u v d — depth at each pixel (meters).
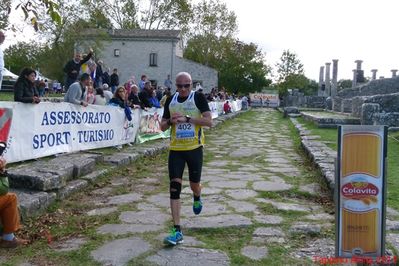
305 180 8.48
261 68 66.44
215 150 13.14
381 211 4.00
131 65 53.97
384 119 16.08
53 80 44.78
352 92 32.78
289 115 31.77
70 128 8.91
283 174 9.15
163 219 5.78
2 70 9.53
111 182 7.93
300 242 4.98
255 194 7.27
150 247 4.75
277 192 7.43
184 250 4.68
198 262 4.36
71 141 8.98
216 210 6.22
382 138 3.96
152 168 9.55
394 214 5.75
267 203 6.66
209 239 5.06
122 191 7.30
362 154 3.98
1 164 4.69
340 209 4.06
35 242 4.88
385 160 3.97
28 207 5.55
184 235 5.17
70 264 4.30
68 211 6.08
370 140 3.97
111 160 9.01
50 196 6.15
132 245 4.80
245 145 14.52
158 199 6.86
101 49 45.06
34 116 7.63
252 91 65.50
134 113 12.15
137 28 57.00
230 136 17.78
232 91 65.06
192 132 5.04
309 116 23.67
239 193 7.32
